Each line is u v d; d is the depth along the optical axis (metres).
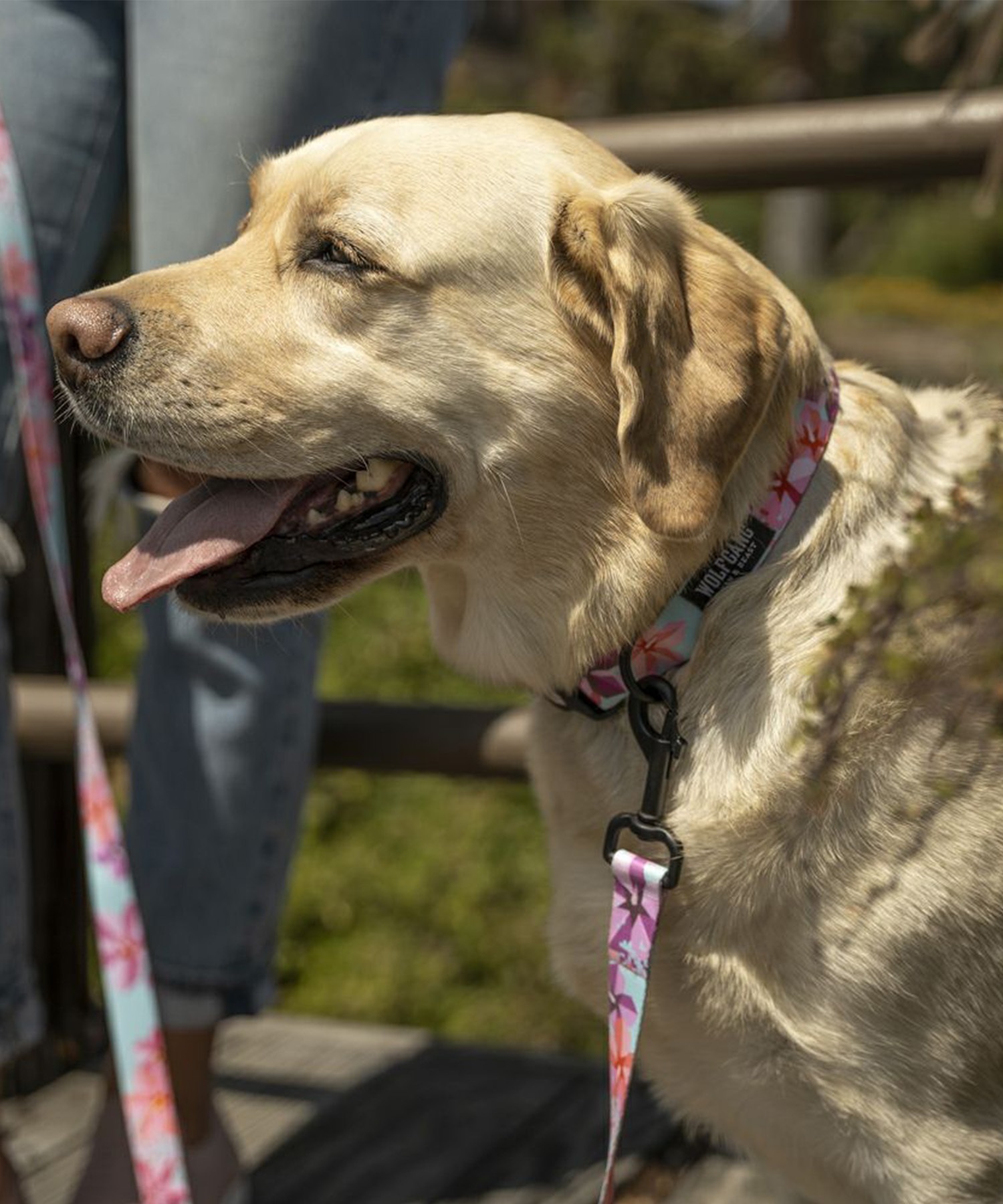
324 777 4.27
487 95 14.06
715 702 1.76
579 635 1.87
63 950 2.87
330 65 2.13
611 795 1.84
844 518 1.77
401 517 1.91
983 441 1.85
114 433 1.88
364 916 4.09
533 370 1.85
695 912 1.73
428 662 4.39
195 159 2.12
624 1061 1.72
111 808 1.77
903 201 21.00
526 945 4.00
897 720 1.63
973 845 1.63
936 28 2.45
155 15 2.12
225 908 2.29
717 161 2.59
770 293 1.83
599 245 1.78
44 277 2.20
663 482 1.72
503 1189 2.43
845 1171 1.75
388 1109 2.71
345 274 1.86
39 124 2.16
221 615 1.90
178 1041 2.29
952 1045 1.65
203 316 1.88
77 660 1.77
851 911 1.65
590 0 19.11
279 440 1.86
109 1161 2.23
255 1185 2.45
